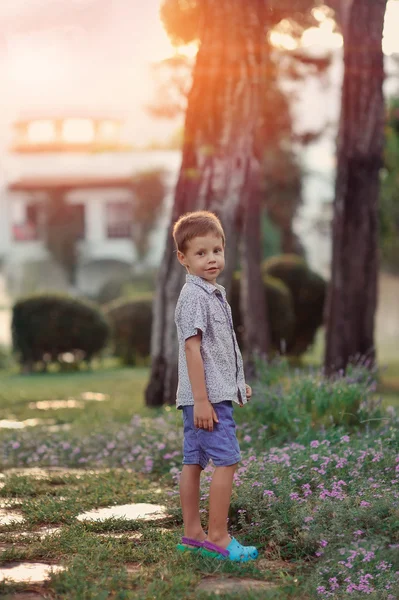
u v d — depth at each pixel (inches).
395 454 200.7
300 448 213.6
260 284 663.8
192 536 158.4
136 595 129.6
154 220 1515.7
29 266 1587.1
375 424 257.6
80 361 843.4
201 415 150.6
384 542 149.0
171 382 414.0
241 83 374.6
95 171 1593.3
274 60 610.2
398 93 805.2
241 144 380.2
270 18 402.0
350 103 474.3
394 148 783.1
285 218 1221.1
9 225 1621.6
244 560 152.6
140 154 1572.3
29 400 531.5
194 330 152.6
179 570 144.1
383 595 134.6
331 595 135.6
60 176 1606.8
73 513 190.1
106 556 152.3
